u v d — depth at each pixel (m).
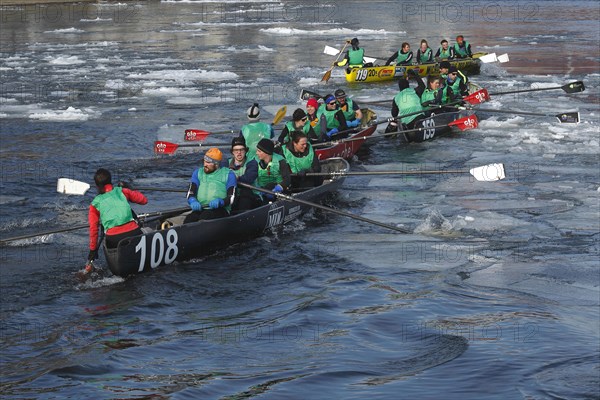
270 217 33.31
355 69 76.38
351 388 17.92
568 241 32.12
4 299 26.52
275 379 18.70
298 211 35.56
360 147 50.84
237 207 33.44
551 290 26.30
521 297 25.52
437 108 53.22
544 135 53.41
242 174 34.28
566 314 23.64
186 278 28.39
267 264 29.86
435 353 20.12
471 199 39.00
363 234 33.56
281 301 25.83
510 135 53.56
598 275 27.92
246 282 27.97
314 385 18.20
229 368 19.78
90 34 121.12
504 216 35.81
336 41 112.50
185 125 57.16
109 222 28.23
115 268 27.78
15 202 38.56
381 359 19.89
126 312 25.22
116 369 20.09
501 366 18.94
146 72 82.50
